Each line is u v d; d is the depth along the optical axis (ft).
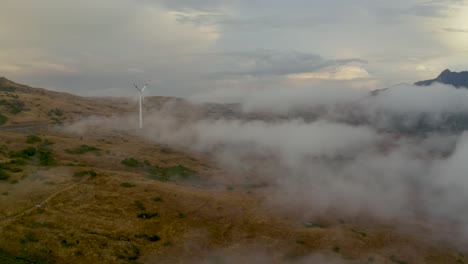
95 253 141.08
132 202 185.88
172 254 150.92
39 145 288.92
